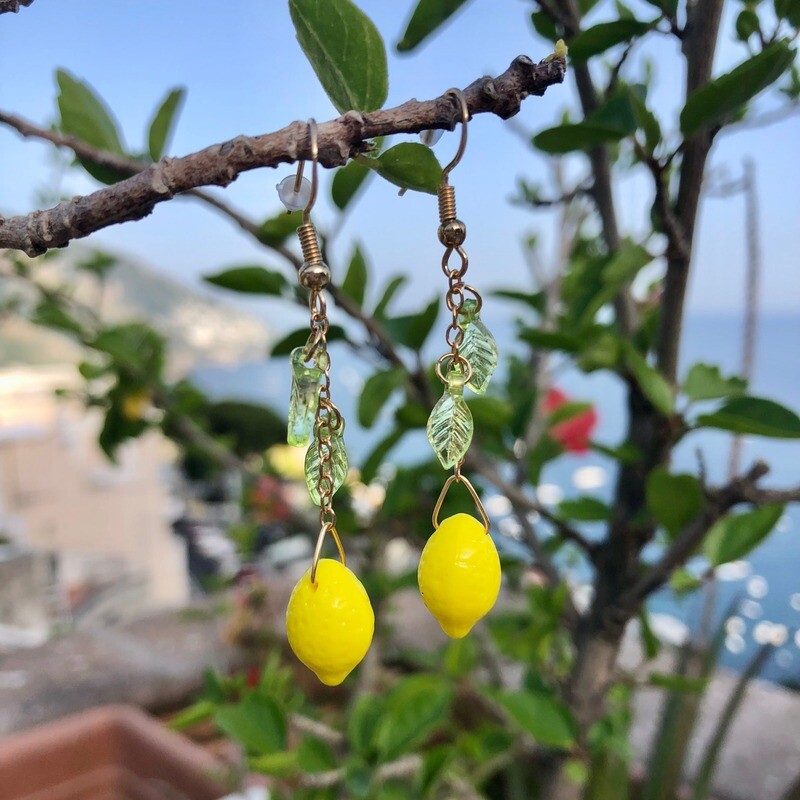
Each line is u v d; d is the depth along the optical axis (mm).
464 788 198
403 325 192
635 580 182
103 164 139
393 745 173
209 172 88
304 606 98
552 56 87
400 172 101
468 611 102
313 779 168
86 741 237
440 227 104
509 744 212
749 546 164
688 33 143
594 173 190
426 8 142
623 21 141
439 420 110
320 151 88
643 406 177
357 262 183
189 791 219
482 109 88
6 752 228
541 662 221
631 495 181
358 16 95
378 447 212
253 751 173
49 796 229
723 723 196
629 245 164
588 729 182
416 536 245
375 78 100
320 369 102
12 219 92
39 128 134
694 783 205
